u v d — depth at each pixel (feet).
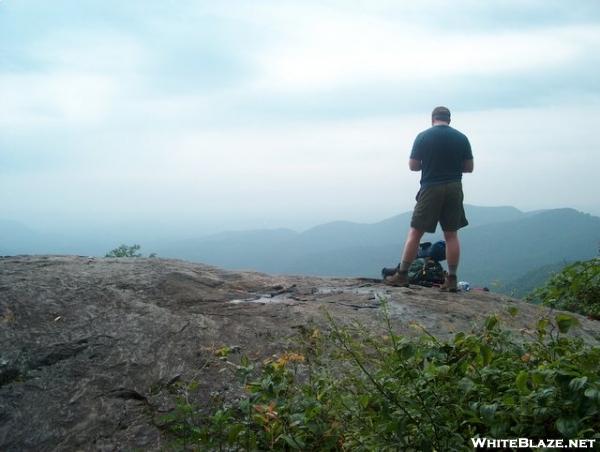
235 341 14.23
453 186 21.71
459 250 22.08
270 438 10.07
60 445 10.71
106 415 11.42
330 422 10.14
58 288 15.90
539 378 8.93
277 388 10.28
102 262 20.22
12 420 11.12
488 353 10.21
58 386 12.06
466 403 9.64
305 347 13.11
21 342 13.15
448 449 8.78
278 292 19.58
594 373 9.17
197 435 10.48
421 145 22.03
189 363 13.10
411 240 22.04
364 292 20.10
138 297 16.56
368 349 13.20
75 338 13.64
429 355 10.34
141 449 10.66
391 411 9.24
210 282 19.39
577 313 21.66
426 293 21.02
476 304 19.60
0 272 16.83
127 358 13.08
